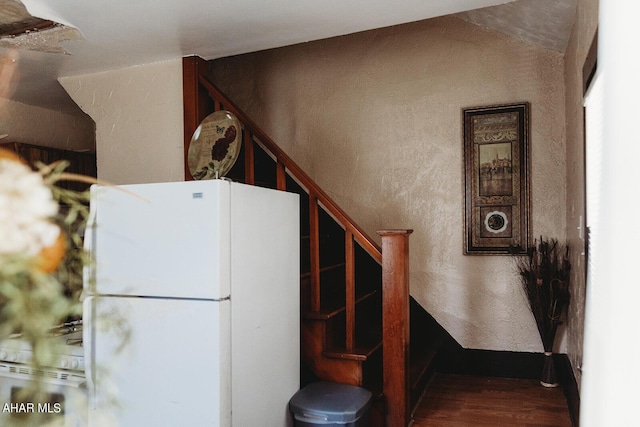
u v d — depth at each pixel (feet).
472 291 11.41
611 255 4.13
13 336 2.29
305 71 12.96
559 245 10.69
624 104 3.73
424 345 11.76
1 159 2.32
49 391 2.40
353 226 8.57
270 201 7.20
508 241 11.09
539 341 10.95
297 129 13.01
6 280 2.15
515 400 9.69
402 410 8.09
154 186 6.28
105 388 2.86
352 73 12.49
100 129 10.78
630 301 3.42
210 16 7.90
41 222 2.31
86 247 6.47
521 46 11.02
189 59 9.86
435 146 11.70
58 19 7.92
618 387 3.71
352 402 7.32
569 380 9.30
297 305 8.02
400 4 7.53
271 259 7.20
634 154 3.40
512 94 11.10
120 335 3.40
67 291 2.53
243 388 6.37
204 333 5.96
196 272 6.03
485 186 11.27
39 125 13.74
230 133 8.12
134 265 6.34
